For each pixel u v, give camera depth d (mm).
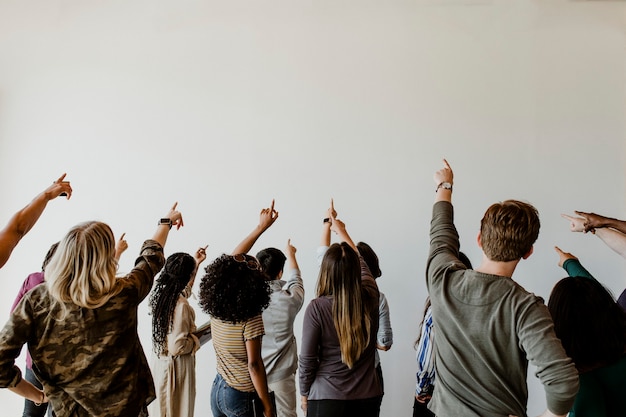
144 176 3576
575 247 3279
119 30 3633
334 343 2023
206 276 2141
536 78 3369
